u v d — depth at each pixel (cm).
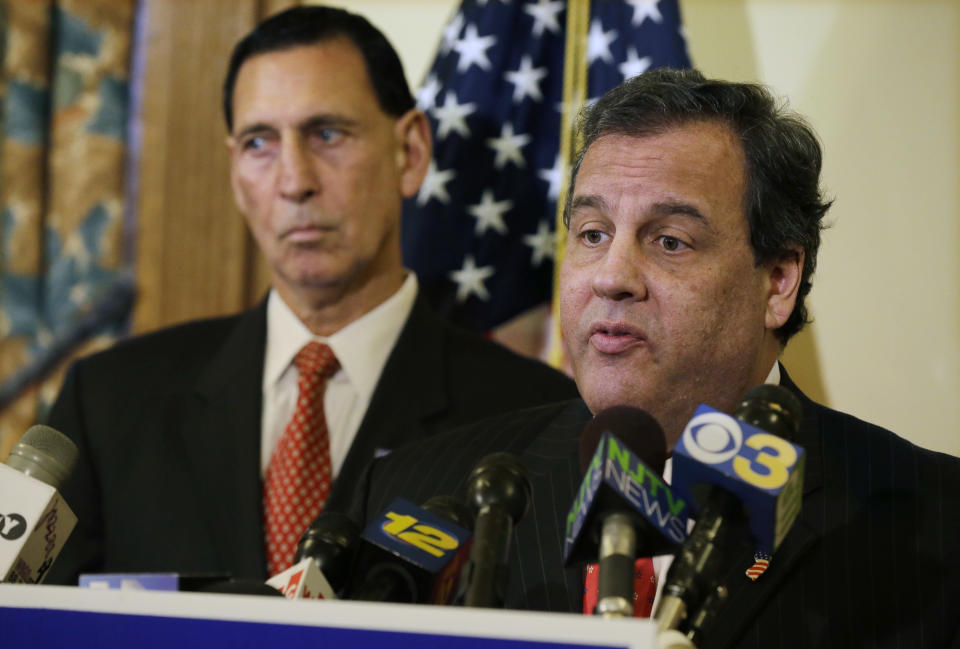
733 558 176
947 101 384
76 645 109
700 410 132
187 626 107
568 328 191
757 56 407
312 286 303
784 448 127
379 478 224
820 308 388
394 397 297
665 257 186
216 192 443
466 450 218
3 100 456
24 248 449
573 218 193
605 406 189
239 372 305
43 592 112
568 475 200
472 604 123
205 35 448
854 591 173
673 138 187
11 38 455
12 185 452
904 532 177
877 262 386
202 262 442
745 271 188
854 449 191
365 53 318
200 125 446
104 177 449
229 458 292
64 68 454
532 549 193
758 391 139
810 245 197
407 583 137
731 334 187
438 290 395
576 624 96
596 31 400
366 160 309
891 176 387
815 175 198
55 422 309
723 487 126
